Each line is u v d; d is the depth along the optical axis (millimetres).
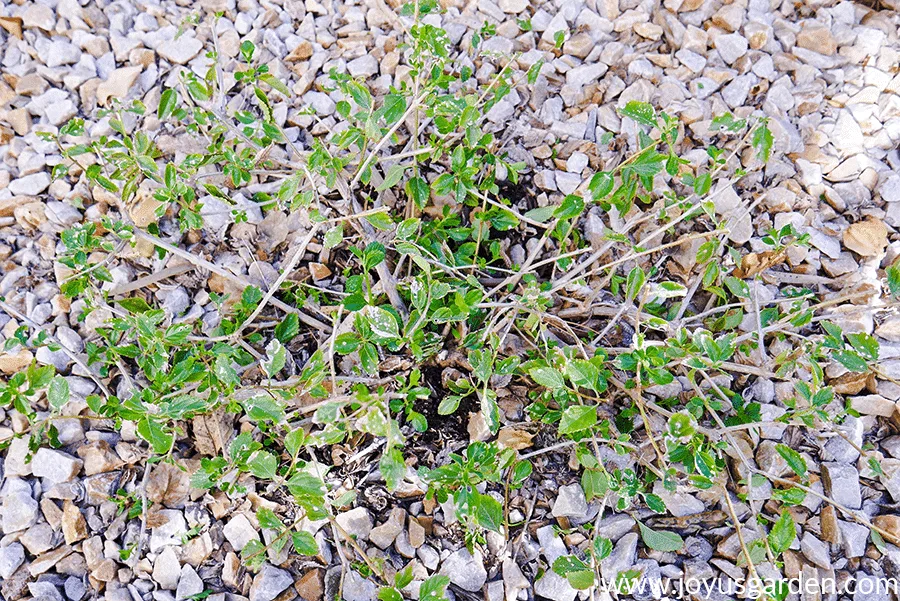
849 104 583
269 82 472
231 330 481
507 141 573
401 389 440
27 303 525
